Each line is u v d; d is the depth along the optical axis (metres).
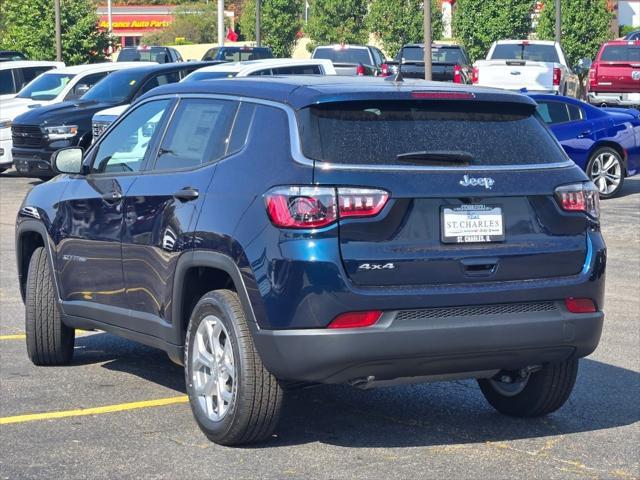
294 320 5.59
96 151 7.48
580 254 6.05
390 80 6.33
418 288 5.66
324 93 5.86
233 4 87.25
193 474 5.70
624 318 9.78
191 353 6.27
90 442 6.24
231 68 19.55
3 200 19.20
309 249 5.55
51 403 7.05
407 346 5.62
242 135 6.18
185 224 6.27
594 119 18.66
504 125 6.11
